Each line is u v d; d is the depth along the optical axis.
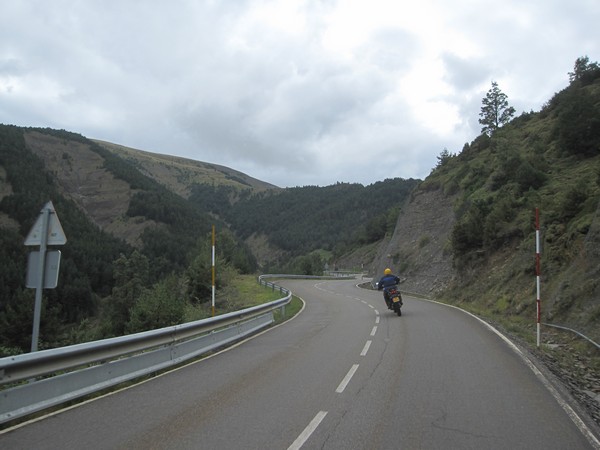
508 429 5.37
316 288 44.16
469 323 15.49
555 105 45.72
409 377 8.00
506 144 39.75
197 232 154.12
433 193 49.28
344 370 8.67
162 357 9.34
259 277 50.88
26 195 132.50
